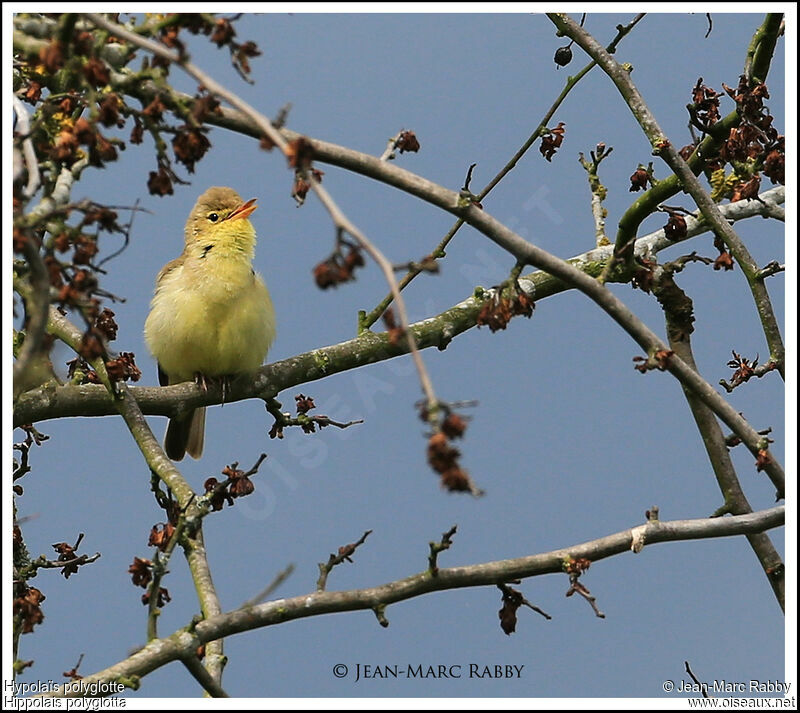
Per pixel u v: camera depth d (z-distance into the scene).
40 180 7.47
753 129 10.89
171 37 6.96
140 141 7.52
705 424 11.35
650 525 9.54
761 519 9.77
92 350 7.22
